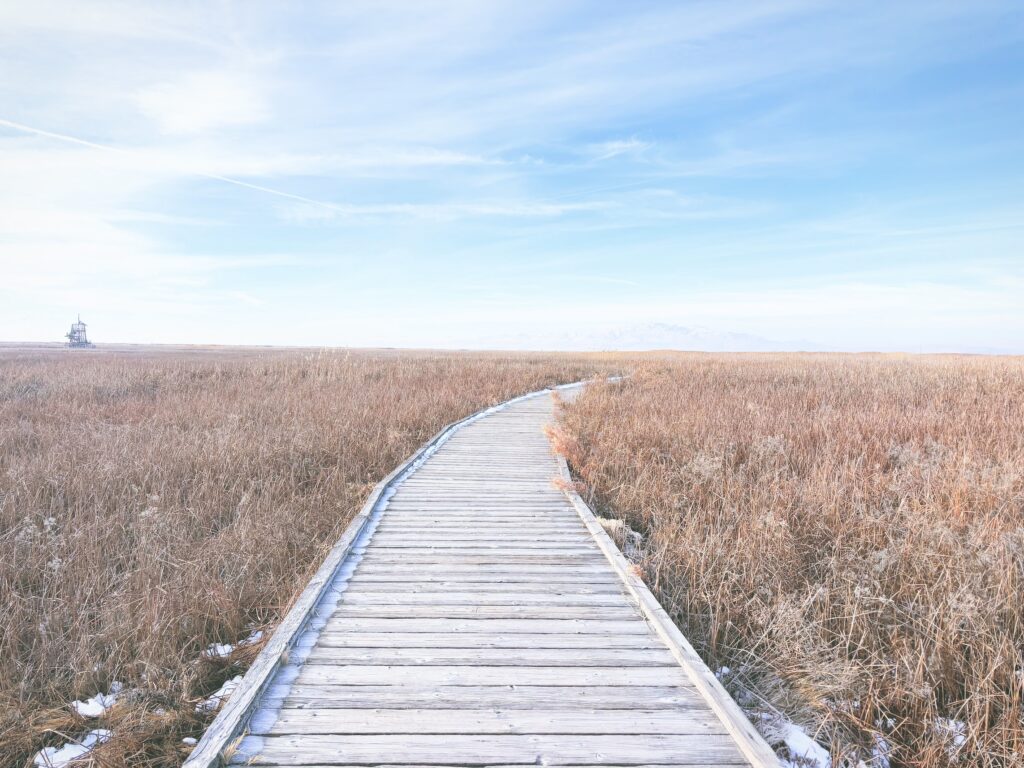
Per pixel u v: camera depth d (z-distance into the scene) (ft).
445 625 13.06
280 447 30.55
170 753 10.67
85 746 11.08
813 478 23.97
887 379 60.70
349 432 34.83
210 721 11.66
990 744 10.68
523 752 8.87
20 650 13.99
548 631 12.84
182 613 15.02
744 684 12.63
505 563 17.01
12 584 16.52
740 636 14.16
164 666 13.17
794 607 14.55
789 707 11.82
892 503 21.38
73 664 13.06
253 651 14.03
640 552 18.49
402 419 40.81
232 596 16.17
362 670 11.12
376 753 8.79
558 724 9.53
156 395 53.57
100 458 27.37
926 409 39.37
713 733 9.42
